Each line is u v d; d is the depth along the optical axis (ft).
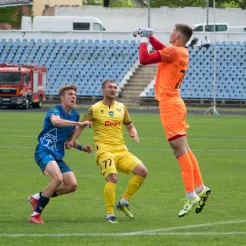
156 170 130.11
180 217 83.71
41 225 79.25
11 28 467.93
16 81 334.85
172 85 81.46
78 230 76.38
